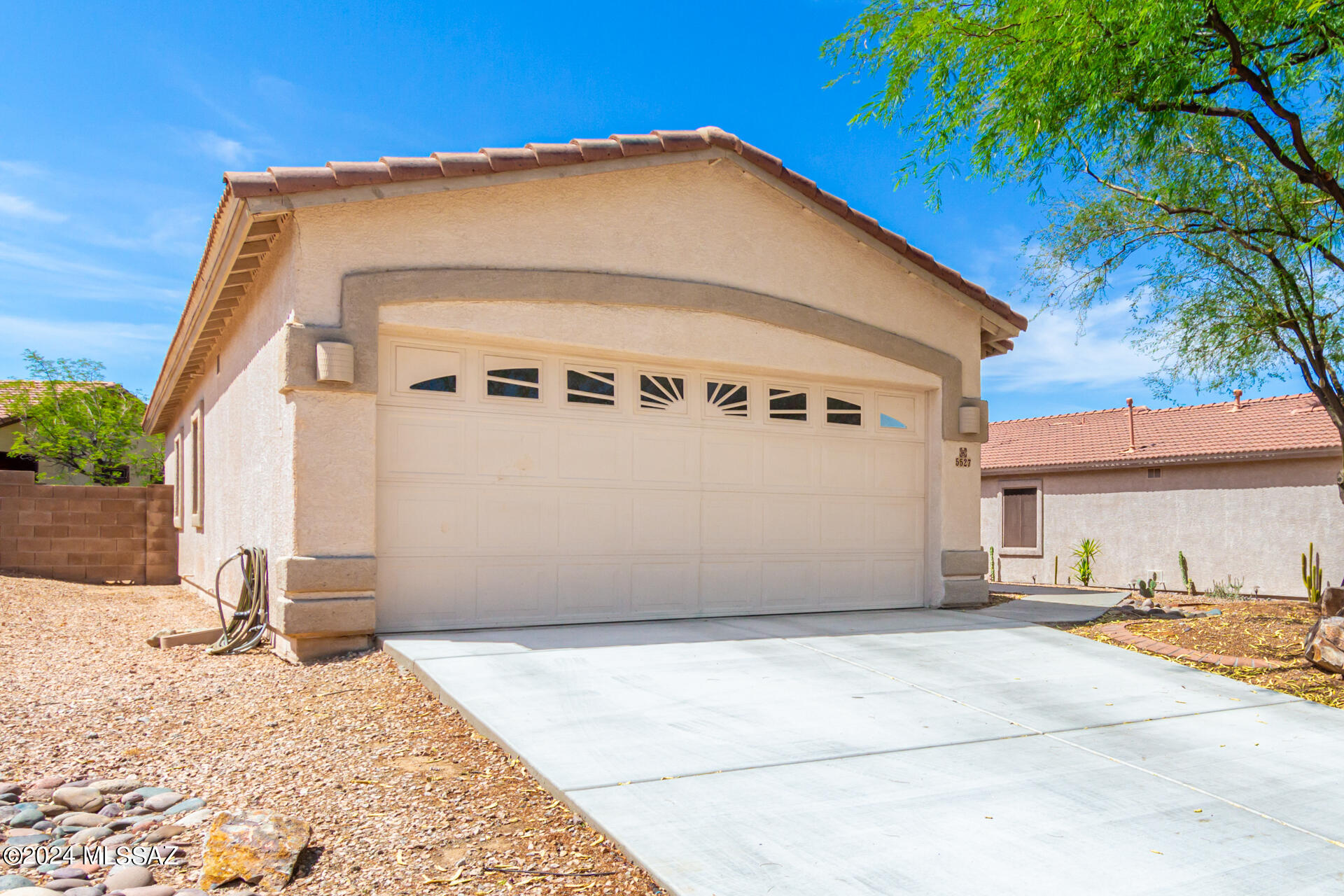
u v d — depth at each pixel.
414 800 4.08
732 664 6.61
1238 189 9.37
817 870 3.35
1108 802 4.18
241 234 7.46
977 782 4.38
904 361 9.97
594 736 4.82
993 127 7.73
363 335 7.15
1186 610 10.20
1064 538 18.94
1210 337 10.51
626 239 8.43
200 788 4.25
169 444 20.44
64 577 14.91
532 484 8.14
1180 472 16.84
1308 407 16.42
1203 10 6.49
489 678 5.91
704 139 8.57
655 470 8.77
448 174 7.33
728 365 9.06
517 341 7.93
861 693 5.96
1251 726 5.53
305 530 6.91
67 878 3.28
